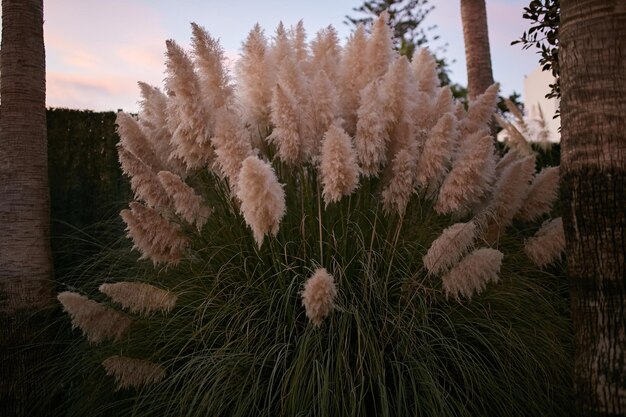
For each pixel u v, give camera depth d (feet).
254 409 10.16
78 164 19.90
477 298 11.91
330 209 12.69
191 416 10.19
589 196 8.31
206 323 11.74
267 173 10.39
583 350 8.48
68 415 12.28
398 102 12.30
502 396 10.50
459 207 12.34
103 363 10.55
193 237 13.07
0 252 13.76
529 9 14.21
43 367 13.43
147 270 13.66
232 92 13.43
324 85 12.64
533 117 26.09
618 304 8.09
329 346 10.36
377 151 12.35
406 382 10.26
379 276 12.02
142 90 14.64
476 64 22.44
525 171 12.64
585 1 8.46
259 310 11.58
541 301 12.61
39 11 14.74
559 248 11.57
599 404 8.19
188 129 12.47
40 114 14.48
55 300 14.26
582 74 8.45
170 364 11.41
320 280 9.71
